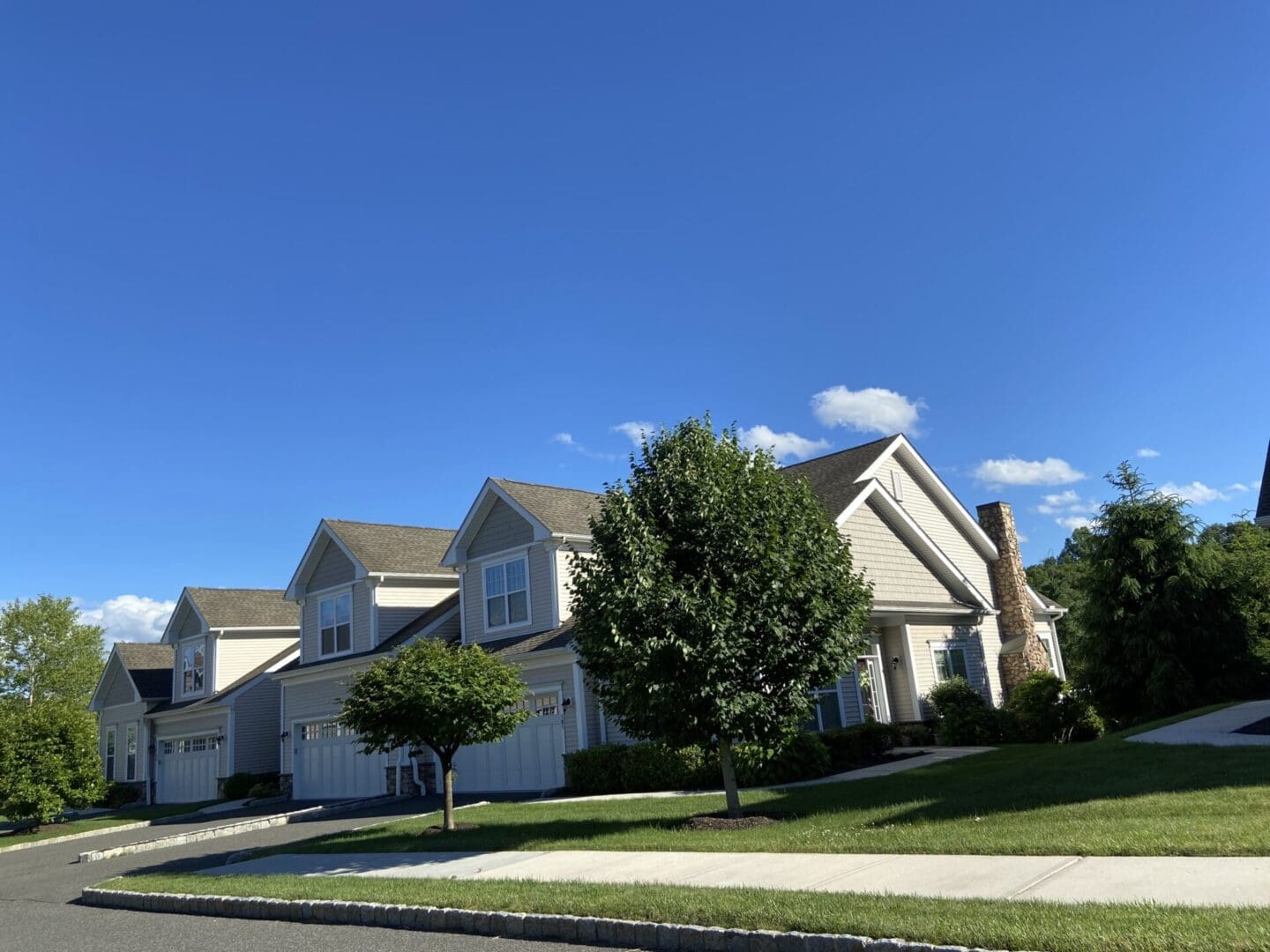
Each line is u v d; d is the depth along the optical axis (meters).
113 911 12.30
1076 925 5.93
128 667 38.81
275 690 33.69
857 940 6.37
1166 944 5.41
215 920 10.59
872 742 20.34
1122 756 13.95
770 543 12.41
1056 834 8.84
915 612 23.84
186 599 36.19
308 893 10.40
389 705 14.54
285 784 29.19
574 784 20.19
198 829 22.89
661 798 16.88
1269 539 30.69
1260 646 24.61
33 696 48.19
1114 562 25.22
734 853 10.09
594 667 12.95
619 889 8.59
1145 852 7.85
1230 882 6.67
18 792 27.12
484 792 22.95
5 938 10.95
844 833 10.46
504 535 24.28
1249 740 14.21
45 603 50.88
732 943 6.96
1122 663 25.20
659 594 11.87
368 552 27.89
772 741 12.63
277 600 37.94
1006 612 29.77
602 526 12.88
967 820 10.35
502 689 15.34
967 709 22.44
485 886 9.55
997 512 30.73
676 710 11.95
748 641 11.98
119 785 36.78
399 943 8.36
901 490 27.84
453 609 26.78
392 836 15.16
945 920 6.41
